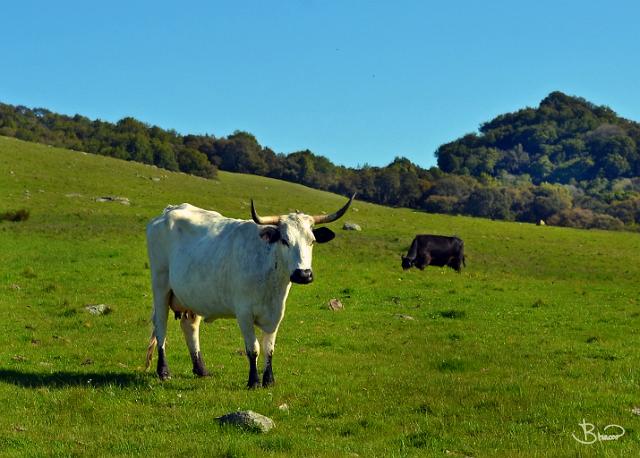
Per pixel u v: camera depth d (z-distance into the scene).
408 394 12.85
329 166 140.12
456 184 125.88
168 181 70.75
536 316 23.59
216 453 9.26
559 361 16.31
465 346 18.25
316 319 22.08
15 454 9.27
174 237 14.10
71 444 9.72
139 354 16.30
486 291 29.89
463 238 54.50
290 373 14.61
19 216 45.56
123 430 10.39
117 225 46.03
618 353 17.19
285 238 12.30
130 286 26.45
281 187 98.88
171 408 11.55
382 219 62.66
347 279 31.38
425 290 29.22
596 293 31.34
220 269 13.02
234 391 12.55
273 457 9.07
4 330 18.56
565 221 112.62
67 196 55.88
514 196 124.62
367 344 18.36
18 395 12.08
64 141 115.56
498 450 9.64
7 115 128.38
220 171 114.31
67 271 29.23
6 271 28.61
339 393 12.78
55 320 20.28
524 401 12.12
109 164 74.50
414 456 9.33
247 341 12.78
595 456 9.24
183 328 14.27
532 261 45.25
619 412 11.63
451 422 10.97
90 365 15.05
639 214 125.62
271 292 12.66
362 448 9.69
